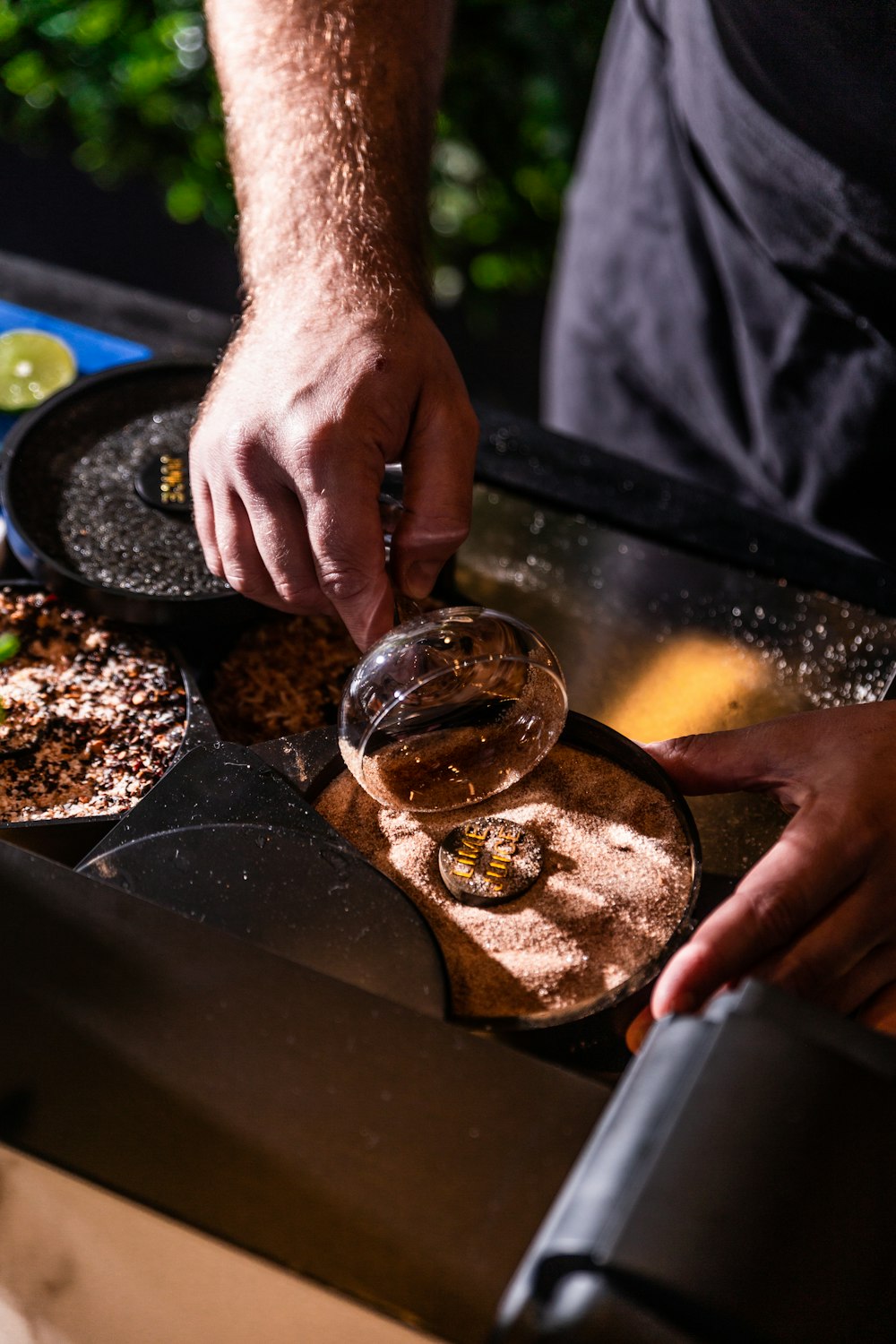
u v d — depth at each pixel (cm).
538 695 65
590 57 163
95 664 74
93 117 173
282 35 86
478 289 200
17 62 165
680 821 67
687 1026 53
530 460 89
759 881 61
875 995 64
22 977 55
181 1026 54
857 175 85
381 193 81
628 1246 48
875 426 95
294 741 68
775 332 98
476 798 66
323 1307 51
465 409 74
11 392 89
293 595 72
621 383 121
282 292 76
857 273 89
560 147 172
